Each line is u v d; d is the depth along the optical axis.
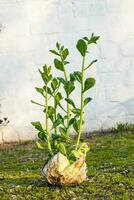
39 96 7.85
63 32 7.85
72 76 4.96
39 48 7.82
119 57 7.99
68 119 5.03
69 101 4.95
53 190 4.89
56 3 7.82
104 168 5.72
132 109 8.05
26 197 4.81
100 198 4.70
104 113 8.01
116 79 8.01
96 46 7.93
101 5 7.90
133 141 7.32
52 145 5.13
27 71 7.82
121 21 7.95
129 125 8.04
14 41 7.78
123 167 5.70
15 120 7.87
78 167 4.89
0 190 5.07
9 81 7.81
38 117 7.88
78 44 4.86
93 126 8.01
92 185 4.96
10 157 6.94
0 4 7.73
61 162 4.84
